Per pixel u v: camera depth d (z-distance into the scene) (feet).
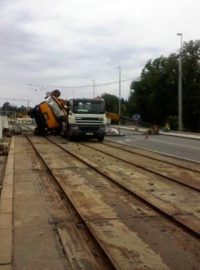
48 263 22.90
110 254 24.14
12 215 32.68
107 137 139.64
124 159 69.87
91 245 26.22
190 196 39.58
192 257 23.86
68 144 104.63
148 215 32.76
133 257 23.80
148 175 52.60
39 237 27.35
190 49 257.55
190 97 259.60
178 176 51.26
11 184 45.83
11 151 83.87
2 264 22.61
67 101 125.18
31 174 53.62
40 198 39.17
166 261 23.22
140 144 108.78
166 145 105.91
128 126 251.80
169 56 272.31
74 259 23.57
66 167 59.72
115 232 28.30
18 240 26.71
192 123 264.31
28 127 218.59
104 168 58.44
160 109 291.17
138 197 38.81
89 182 47.55
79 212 33.32
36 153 80.43
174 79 267.18
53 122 136.56
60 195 40.86
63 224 30.48
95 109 114.83
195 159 72.33
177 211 33.37
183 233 28.14
